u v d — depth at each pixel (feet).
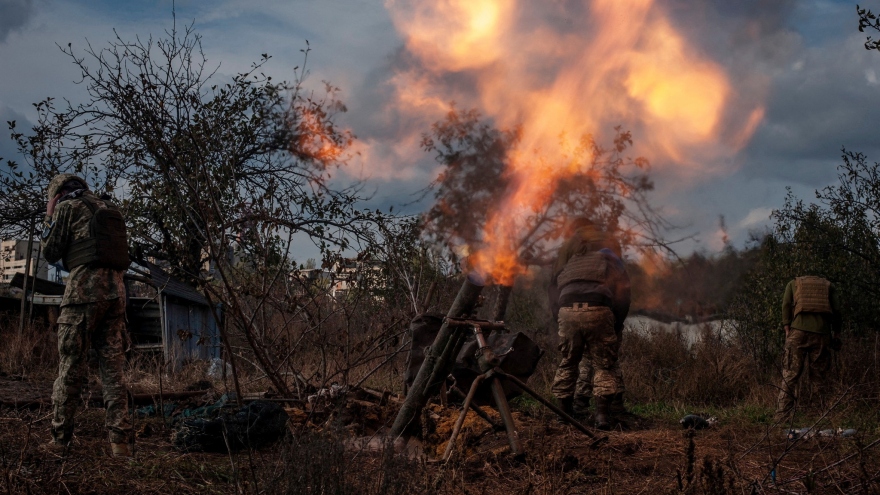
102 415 19.72
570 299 20.03
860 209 30.37
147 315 39.81
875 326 30.07
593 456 15.16
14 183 34.99
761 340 29.22
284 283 23.32
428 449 17.03
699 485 12.37
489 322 16.25
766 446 16.53
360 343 22.80
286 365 23.03
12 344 32.37
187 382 28.17
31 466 13.37
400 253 25.41
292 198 27.63
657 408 24.45
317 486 10.96
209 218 22.11
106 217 15.75
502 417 15.02
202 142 23.91
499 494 13.03
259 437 16.49
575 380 20.56
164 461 14.85
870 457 14.24
